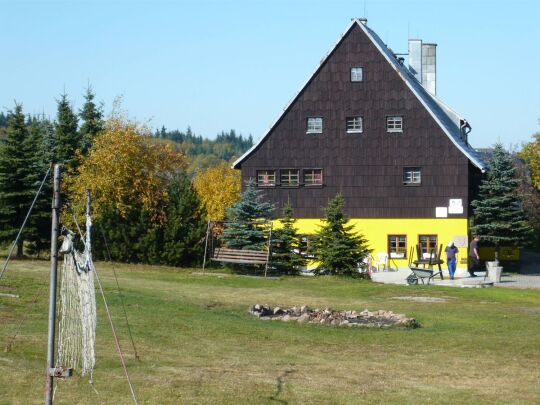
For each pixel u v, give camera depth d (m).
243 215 41.50
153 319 22.05
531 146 62.97
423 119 48.41
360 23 48.91
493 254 52.66
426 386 15.93
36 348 17.33
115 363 16.59
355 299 30.95
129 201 46.59
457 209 48.03
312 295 31.89
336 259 39.25
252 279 36.78
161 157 50.34
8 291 24.53
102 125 55.16
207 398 14.23
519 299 32.09
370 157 48.81
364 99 48.84
